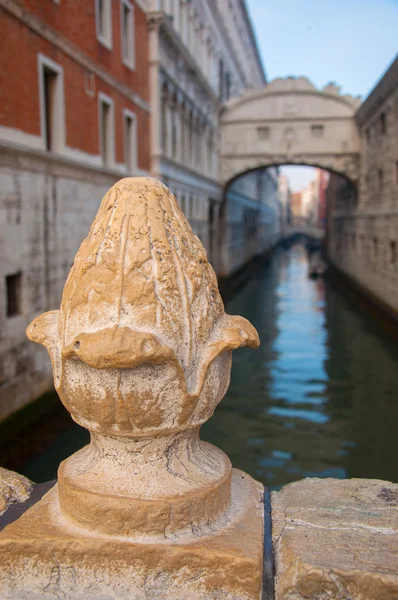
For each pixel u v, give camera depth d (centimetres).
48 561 211
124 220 217
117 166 1480
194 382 215
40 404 1007
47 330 237
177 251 221
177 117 2106
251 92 2795
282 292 2939
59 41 1091
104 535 212
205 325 220
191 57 2180
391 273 1998
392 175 2016
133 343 195
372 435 970
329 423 1033
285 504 249
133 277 210
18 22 928
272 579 206
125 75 1527
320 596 199
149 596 204
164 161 1900
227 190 3011
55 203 1095
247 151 2852
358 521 233
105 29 1391
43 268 1048
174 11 2045
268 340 1766
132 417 209
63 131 1130
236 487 258
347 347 1655
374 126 2366
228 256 3175
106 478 221
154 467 222
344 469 838
